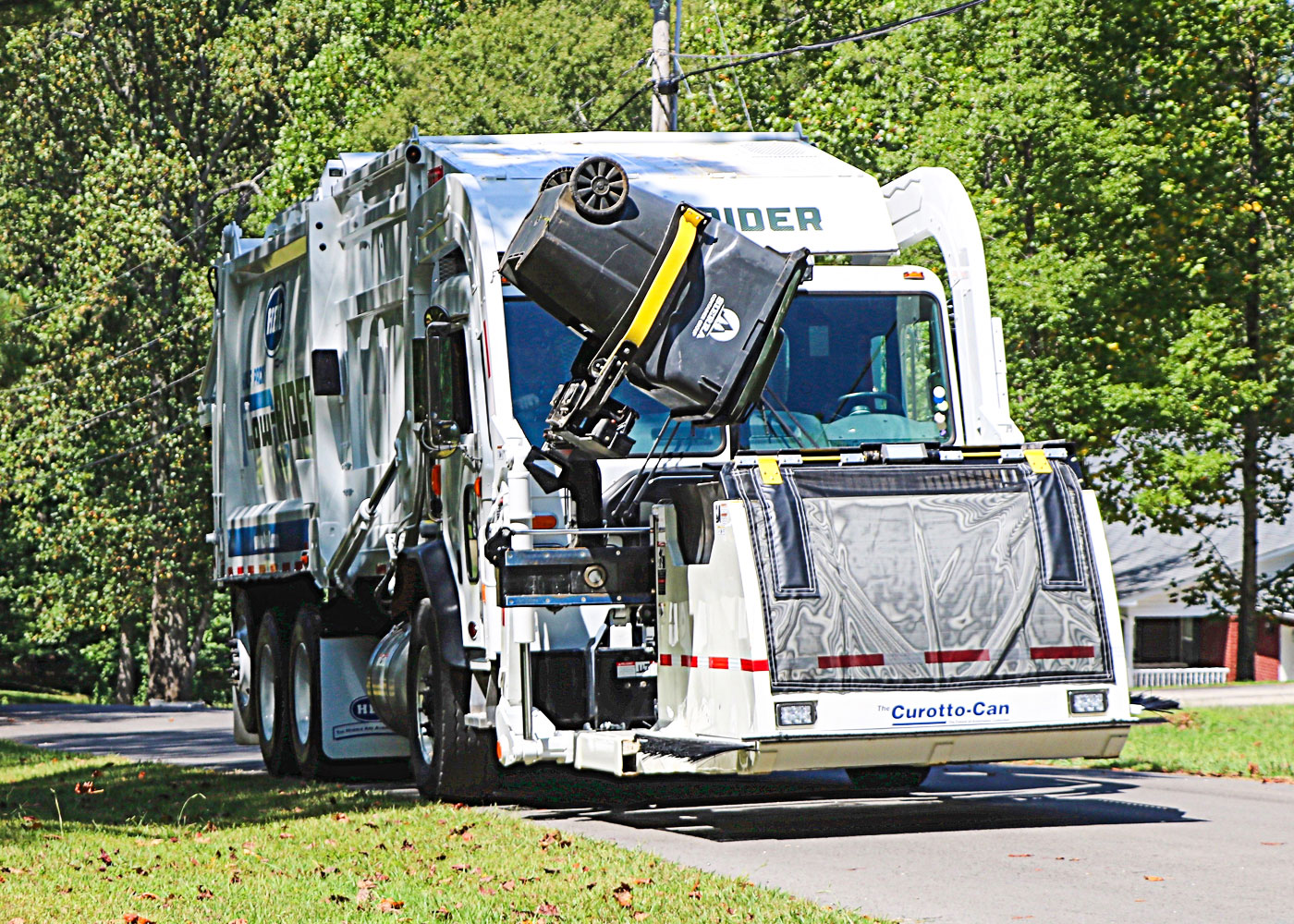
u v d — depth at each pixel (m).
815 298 36.88
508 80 134.25
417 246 40.59
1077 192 79.81
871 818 35.06
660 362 32.72
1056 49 84.19
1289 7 86.25
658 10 74.44
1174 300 86.38
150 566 152.50
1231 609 113.88
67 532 150.00
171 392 152.62
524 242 33.25
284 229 51.62
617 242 32.75
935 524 30.33
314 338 47.31
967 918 23.22
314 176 127.31
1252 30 86.94
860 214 38.62
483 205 36.56
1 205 150.12
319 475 47.44
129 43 152.75
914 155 80.94
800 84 95.75
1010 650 30.12
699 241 32.88
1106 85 85.94
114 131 152.38
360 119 128.88
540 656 34.03
